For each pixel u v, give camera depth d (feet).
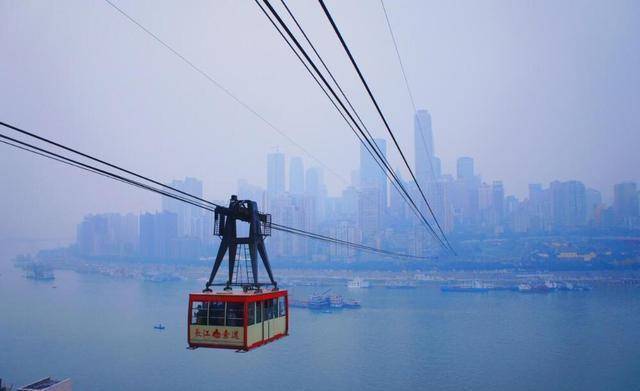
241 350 94.43
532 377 402.72
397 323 625.41
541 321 633.20
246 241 109.40
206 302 98.22
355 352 483.51
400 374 411.75
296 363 448.24
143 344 524.11
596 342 517.55
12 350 499.51
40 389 256.11
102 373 421.59
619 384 386.73
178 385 390.01
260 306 101.45
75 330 594.24
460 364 439.22
